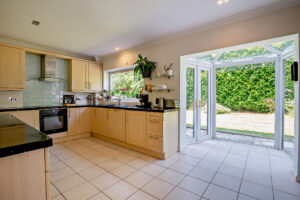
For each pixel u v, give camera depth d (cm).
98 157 265
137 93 404
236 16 224
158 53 325
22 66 315
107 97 452
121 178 198
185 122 315
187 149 306
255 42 219
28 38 315
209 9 210
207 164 239
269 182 189
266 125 362
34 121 306
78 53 422
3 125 120
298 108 191
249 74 378
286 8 194
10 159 72
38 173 81
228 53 349
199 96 349
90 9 209
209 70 369
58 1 191
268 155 273
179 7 205
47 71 357
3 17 229
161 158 260
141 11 215
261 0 190
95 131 390
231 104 409
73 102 398
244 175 206
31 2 192
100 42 338
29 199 78
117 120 329
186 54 284
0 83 289
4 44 292
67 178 197
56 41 333
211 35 255
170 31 281
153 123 266
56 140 344
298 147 192
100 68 461
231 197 162
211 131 377
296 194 166
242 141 354
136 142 293
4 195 71
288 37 200
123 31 281
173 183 187
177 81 297
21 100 339
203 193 168
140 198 160
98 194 166
